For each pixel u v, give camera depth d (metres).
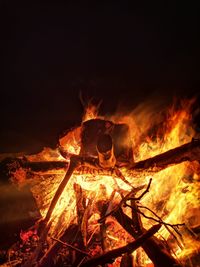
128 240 3.32
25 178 3.43
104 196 3.27
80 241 3.08
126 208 3.47
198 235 3.11
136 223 2.90
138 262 2.99
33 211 4.03
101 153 3.02
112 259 2.63
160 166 3.20
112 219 3.29
